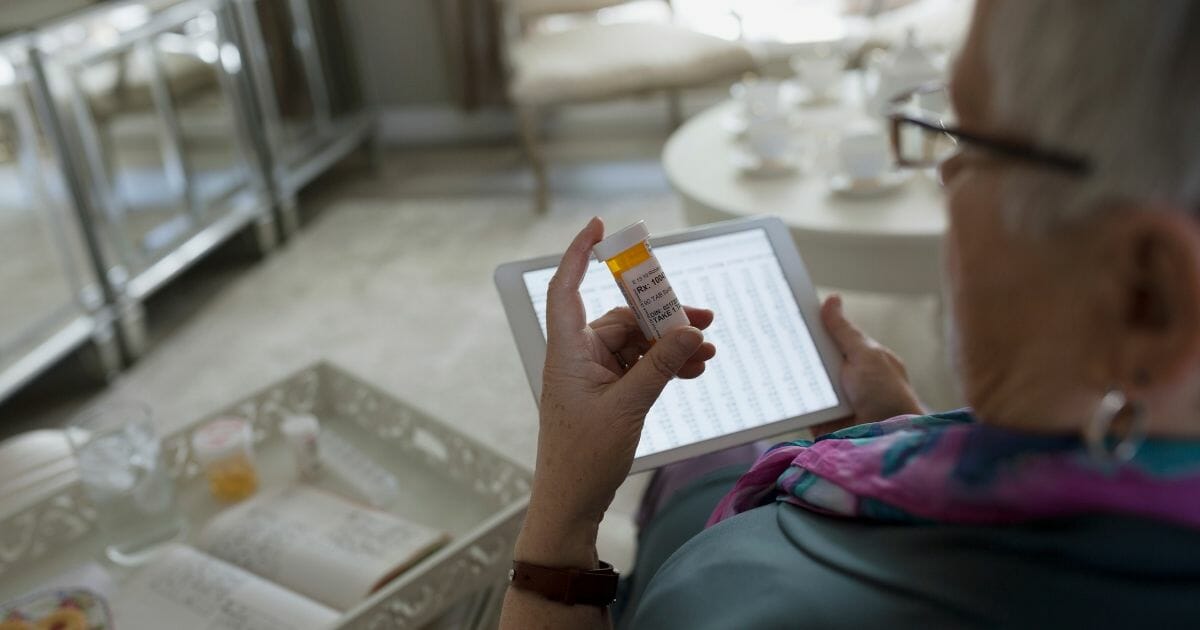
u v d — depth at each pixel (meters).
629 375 0.67
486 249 3.08
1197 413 0.42
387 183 3.73
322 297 2.85
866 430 0.66
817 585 0.52
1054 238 0.42
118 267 2.53
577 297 0.71
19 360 2.25
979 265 0.45
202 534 1.27
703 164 2.14
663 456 0.90
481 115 4.09
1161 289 0.39
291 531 1.24
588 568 0.70
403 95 4.11
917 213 1.80
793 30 3.59
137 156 2.59
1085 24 0.39
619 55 3.21
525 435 2.14
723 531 0.63
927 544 0.50
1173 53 0.37
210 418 1.48
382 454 1.47
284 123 3.28
